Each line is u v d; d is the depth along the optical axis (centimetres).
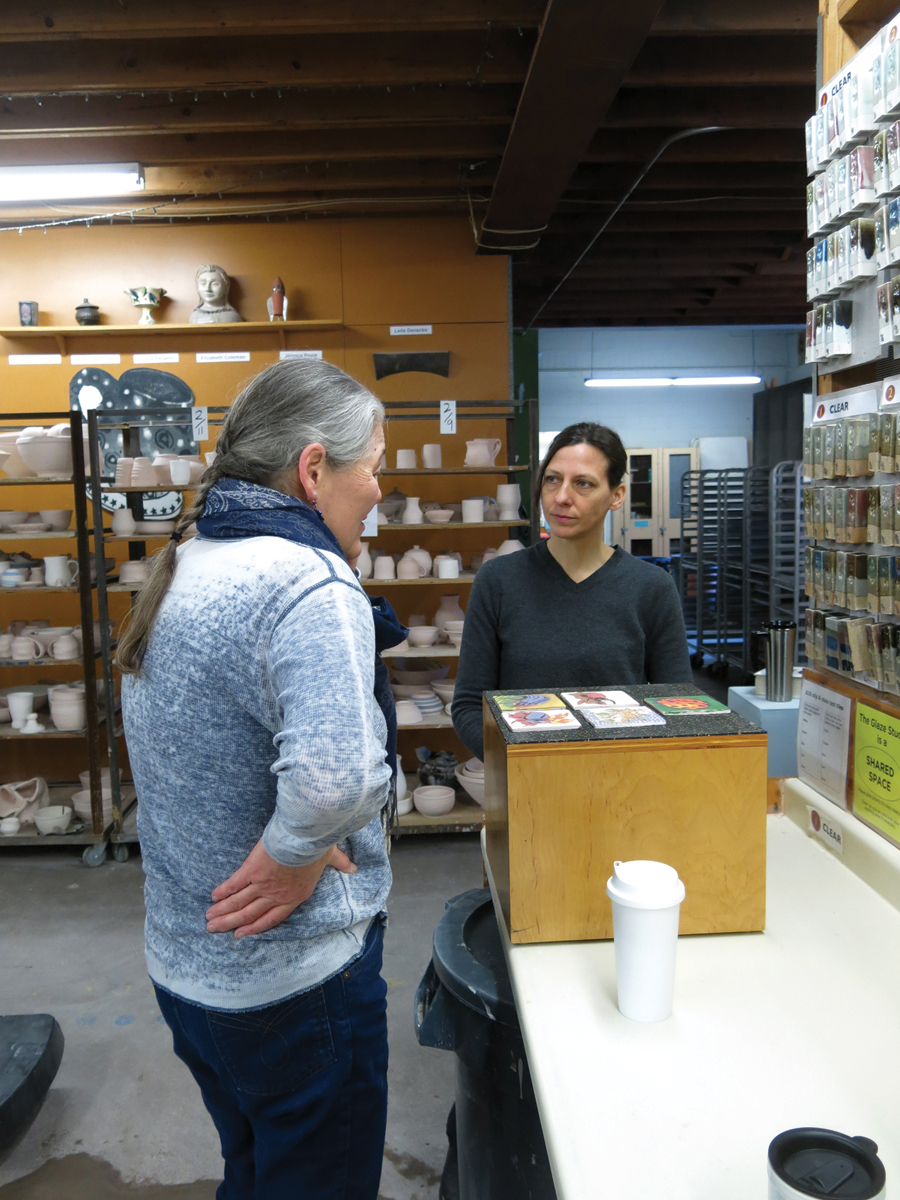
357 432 106
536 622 163
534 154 319
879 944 105
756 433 1023
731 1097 77
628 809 105
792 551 566
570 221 491
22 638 366
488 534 439
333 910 102
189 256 430
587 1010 91
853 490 125
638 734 105
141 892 330
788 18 281
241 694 92
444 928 137
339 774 81
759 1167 69
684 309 743
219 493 102
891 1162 69
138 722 99
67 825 369
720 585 698
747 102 354
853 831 125
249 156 372
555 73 262
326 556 95
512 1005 115
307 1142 104
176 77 300
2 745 431
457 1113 134
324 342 434
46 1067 206
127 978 267
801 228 509
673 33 285
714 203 470
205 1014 99
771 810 151
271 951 98
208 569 96
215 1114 114
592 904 106
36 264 429
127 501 423
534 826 104
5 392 431
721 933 108
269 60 299
